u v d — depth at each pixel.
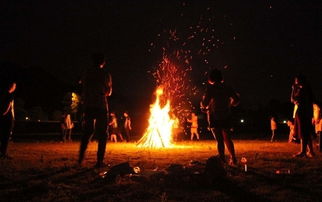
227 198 5.52
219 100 8.93
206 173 6.62
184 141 24.02
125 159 10.63
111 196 5.70
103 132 8.73
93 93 8.72
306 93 10.97
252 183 6.55
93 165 8.91
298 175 7.32
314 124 13.30
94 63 8.85
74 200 5.46
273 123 23.78
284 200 5.36
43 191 6.01
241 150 14.34
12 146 18.31
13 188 6.21
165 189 6.14
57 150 14.98
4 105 10.73
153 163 9.17
